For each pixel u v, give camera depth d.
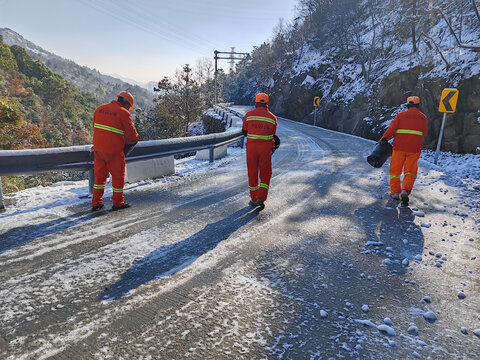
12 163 4.20
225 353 1.81
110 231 3.79
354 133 21.80
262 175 4.91
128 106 4.56
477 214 4.73
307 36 46.88
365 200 5.50
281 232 3.90
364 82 23.55
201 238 3.64
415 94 15.52
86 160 5.20
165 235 3.71
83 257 3.06
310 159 10.44
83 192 5.54
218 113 36.91
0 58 109.69
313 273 2.86
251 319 2.14
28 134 27.69
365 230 4.03
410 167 5.28
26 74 132.12
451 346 1.93
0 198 4.46
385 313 2.27
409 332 2.06
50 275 2.70
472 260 3.20
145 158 6.45
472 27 16.12
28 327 2.00
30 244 3.35
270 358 1.78
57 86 128.88
